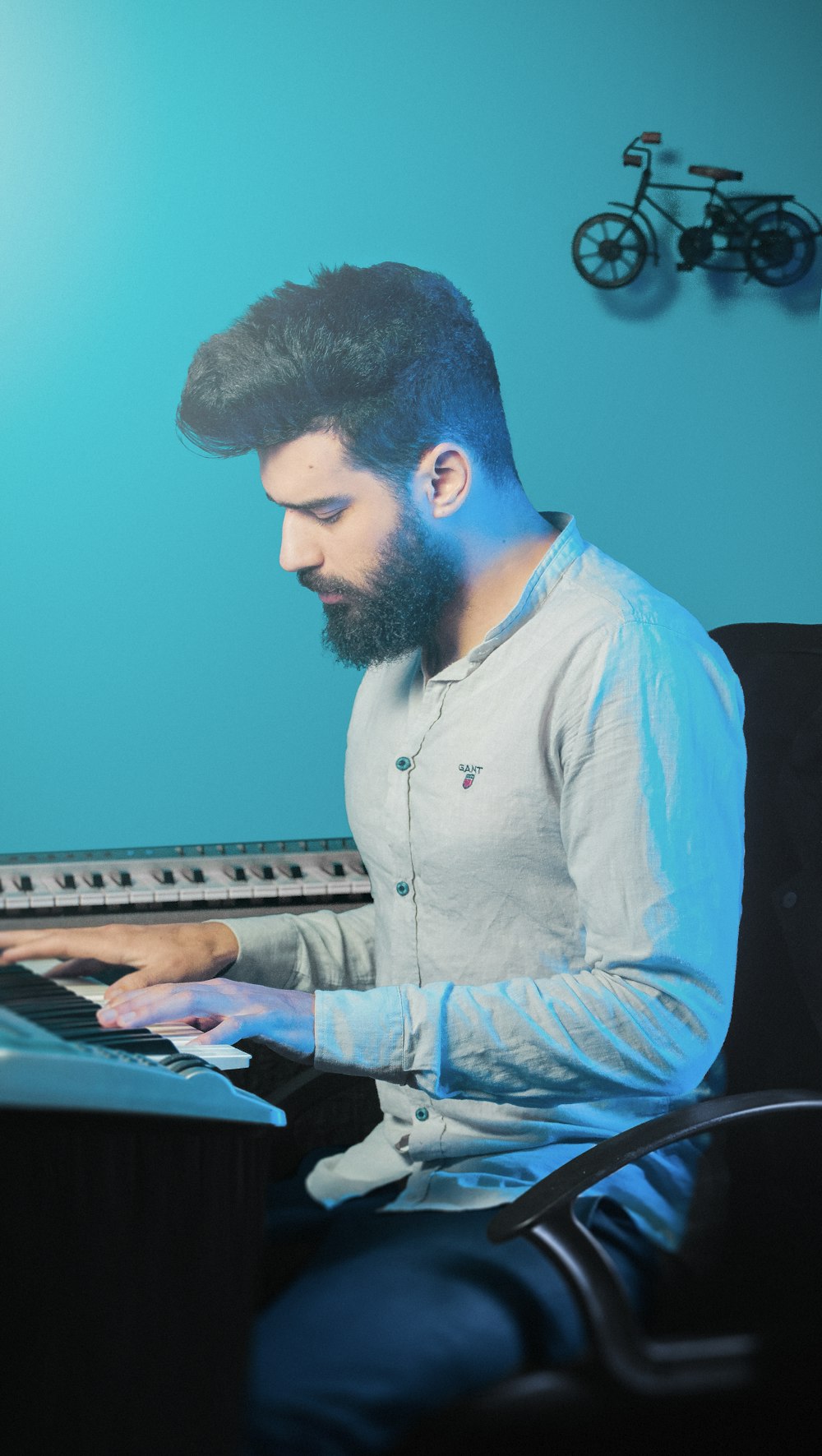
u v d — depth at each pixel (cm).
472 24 217
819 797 123
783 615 239
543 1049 114
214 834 217
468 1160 125
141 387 210
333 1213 121
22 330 206
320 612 219
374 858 139
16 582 208
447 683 130
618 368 227
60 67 204
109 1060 70
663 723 118
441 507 137
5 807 209
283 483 140
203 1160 81
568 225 223
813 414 237
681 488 231
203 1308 82
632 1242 109
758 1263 111
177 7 207
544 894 126
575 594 126
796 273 233
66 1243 73
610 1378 92
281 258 213
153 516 212
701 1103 101
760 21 228
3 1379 73
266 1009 108
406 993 115
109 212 208
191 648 215
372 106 215
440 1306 97
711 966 117
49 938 122
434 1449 90
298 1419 87
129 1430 79
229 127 211
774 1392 95
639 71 224
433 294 141
